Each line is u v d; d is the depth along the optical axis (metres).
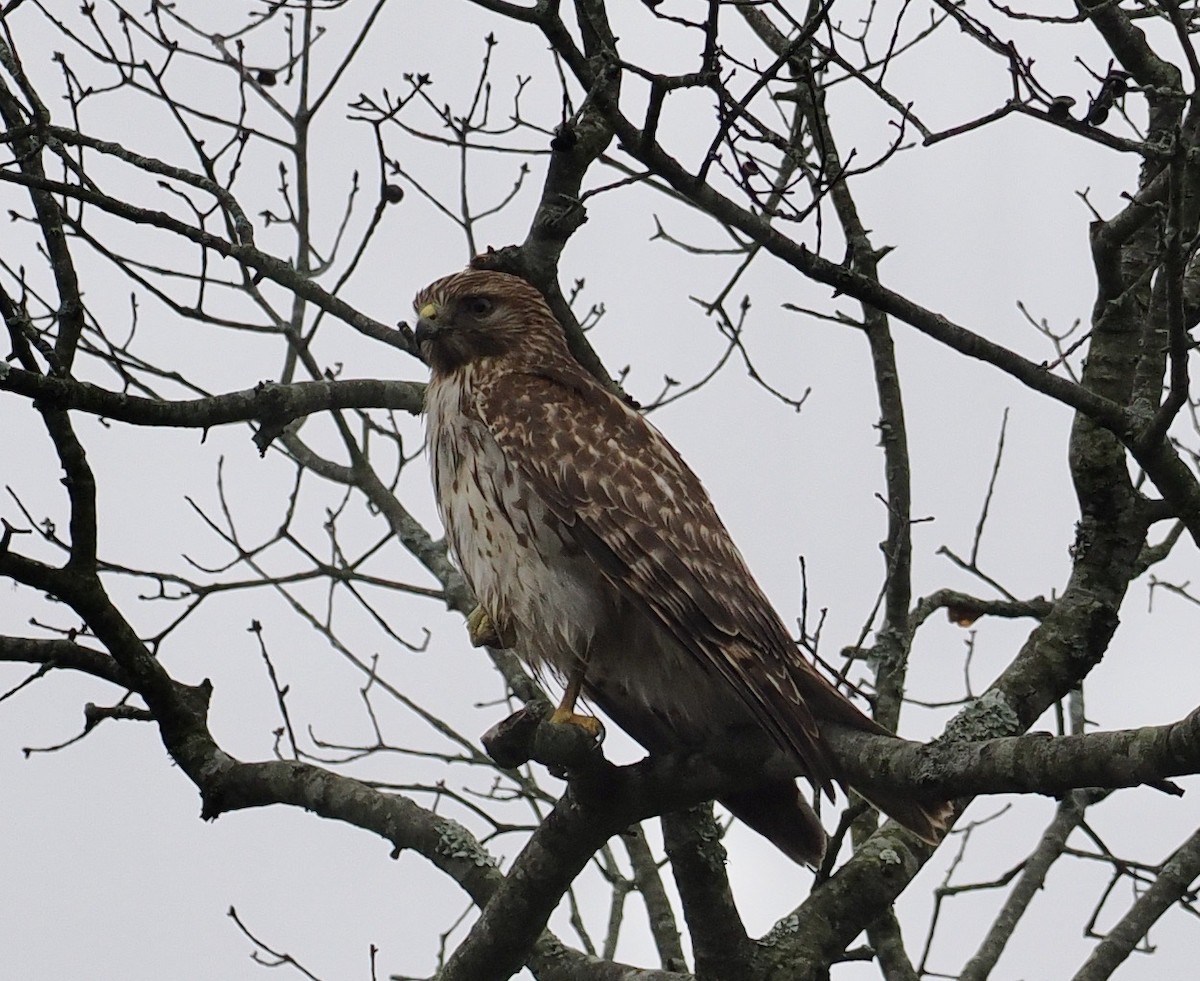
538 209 11.82
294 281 11.77
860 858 10.92
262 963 13.22
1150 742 7.59
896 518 13.08
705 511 11.18
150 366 13.89
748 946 10.50
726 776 9.53
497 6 9.45
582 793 9.53
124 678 10.97
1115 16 11.30
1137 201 10.74
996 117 9.74
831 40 10.18
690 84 9.20
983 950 12.40
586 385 11.70
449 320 12.20
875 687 12.74
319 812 11.30
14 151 10.63
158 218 10.55
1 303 9.72
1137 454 10.09
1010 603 13.23
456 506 11.69
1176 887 12.16
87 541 10.38
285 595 14.39
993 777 8.22
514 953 10.17
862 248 12.55
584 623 11.06
